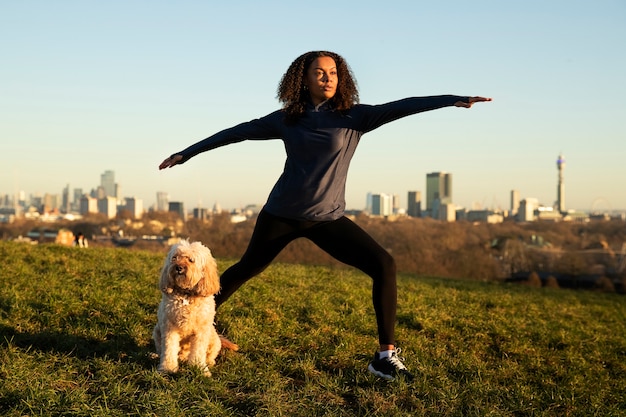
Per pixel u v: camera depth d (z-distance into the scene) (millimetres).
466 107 5215
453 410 5371
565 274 45438
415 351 7379
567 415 5887
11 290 8156
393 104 5414
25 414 4586
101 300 8078
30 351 6160
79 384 5336
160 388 5211
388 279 5598
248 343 6863
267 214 5691
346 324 8172
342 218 5652
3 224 79750
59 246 12672
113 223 73062
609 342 9531
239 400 5203
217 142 5582
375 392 5516
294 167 5477
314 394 5441
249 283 10055
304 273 12867
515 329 9133
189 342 5926
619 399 6746
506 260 46969
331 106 5492
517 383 6602
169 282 5512
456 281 18672
